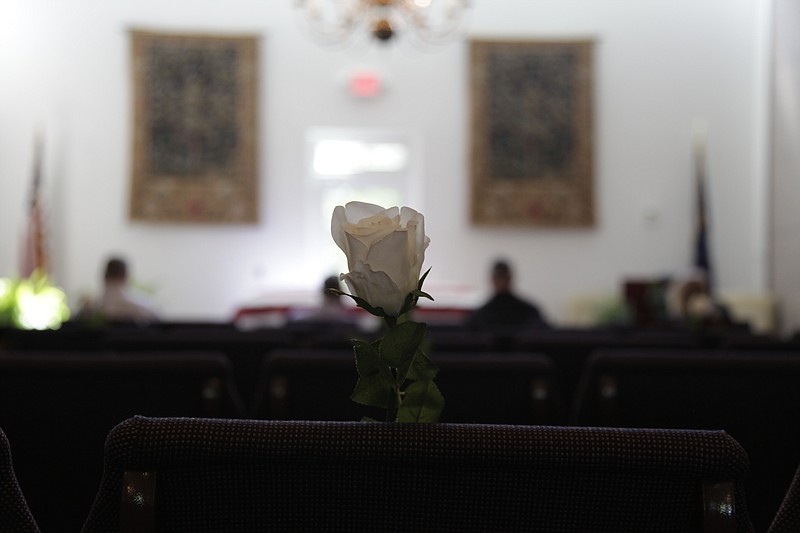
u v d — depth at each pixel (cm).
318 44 1149
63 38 1139
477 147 1155
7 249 1127
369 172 1166
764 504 234
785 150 1087
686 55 1170
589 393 240
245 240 1145
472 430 103
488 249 1156
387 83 1151
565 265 1161
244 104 1145
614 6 1170
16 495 105
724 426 236
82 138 1136
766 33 1146
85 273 1133
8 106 1132
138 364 222
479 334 411
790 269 1072
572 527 106
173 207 1138
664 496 104
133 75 1140
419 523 107
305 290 1127
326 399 248
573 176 1161
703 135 1166
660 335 405
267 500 106
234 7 1152
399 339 118
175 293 1138
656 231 1164
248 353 347
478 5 1163
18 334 392
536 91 1162
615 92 1170
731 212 1166
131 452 100
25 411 221
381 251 111
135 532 100
